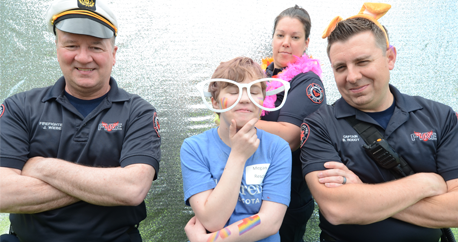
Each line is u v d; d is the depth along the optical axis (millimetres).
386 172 1333
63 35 1320
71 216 1299
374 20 1342
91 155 1380
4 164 1254
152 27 2020
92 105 1452
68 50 1327
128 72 2035
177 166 2059
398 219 1265
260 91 1260
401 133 1335
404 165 1314
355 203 1191
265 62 2045
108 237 1341
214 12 2027
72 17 1290
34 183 1215
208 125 2062
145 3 2008
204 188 1177
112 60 1460
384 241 1282
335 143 1380
